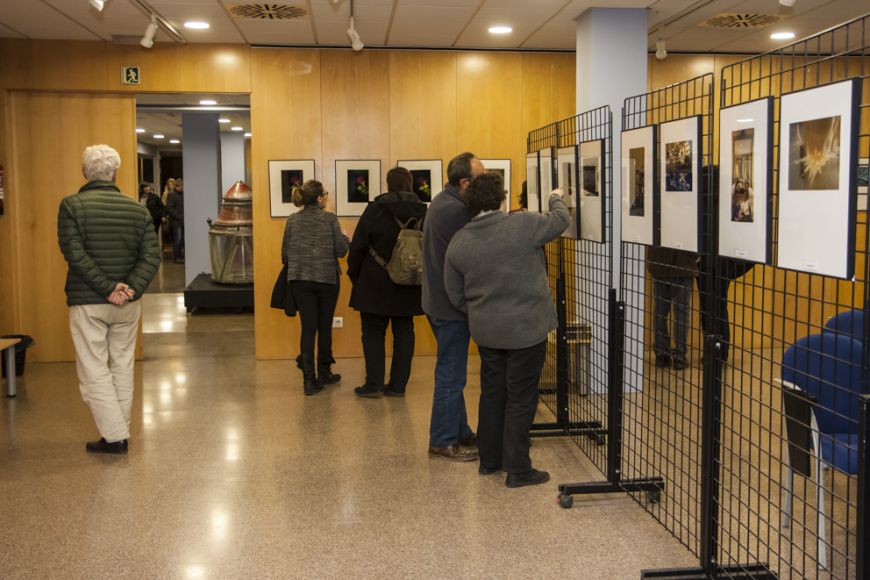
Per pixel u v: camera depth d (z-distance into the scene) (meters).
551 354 6.06
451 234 4.37
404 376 6.08
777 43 7.46
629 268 6.05
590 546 3.46
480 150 7.75
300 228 6.18
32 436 5.14
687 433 5.00
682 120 3.11
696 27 6.83
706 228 3.03
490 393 4.28
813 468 3.27
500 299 3.99
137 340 7.71
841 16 6.44
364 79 7.62
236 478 4.34
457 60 7.68
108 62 7.35
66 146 7.52
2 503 3.99
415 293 5.88
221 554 3.39
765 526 3.62
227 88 7.50
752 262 2.66
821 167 2.27
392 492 4.12
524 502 3.97
